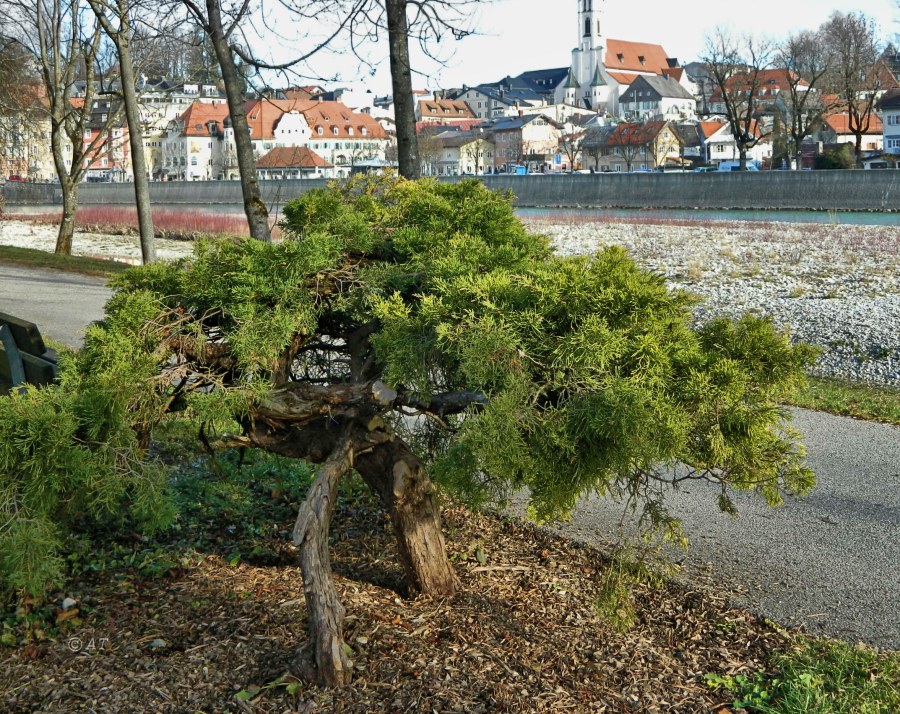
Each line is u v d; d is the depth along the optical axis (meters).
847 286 20.66
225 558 5.50
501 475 3.96
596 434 3.98
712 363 4.24
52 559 3.88
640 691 4.24
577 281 4.25
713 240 33.22
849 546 6.19
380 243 5.04
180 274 4.83
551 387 4.14
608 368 4.11
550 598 5.11
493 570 5.42
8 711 3.94
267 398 4.33
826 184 53.88
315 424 4.60
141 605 4.88
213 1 10.79
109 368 4.16
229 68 10.97
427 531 4.89
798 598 5.36
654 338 4.12
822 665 4.53
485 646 4.43
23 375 6.03
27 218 53.72
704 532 6.40
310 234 4.71
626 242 33.34
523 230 5.39
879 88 86.12
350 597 4.88
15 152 35.94
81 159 27.23
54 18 26.52
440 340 4.13
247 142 11.01
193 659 4.29
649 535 4.94
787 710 4.11
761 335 4.41
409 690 4.01
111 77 26.61
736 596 5.35
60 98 27.14
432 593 4.95
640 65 193.38
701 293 19.89
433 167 140.62
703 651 4.68
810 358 4.36
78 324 14.16
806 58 83.44
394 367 4.17
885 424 9.44
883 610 5.23
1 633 4.58
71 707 3.95
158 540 5.73
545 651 4.48
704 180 58.31
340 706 3.88
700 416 4.20
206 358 4.48
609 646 4.62
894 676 4.46
